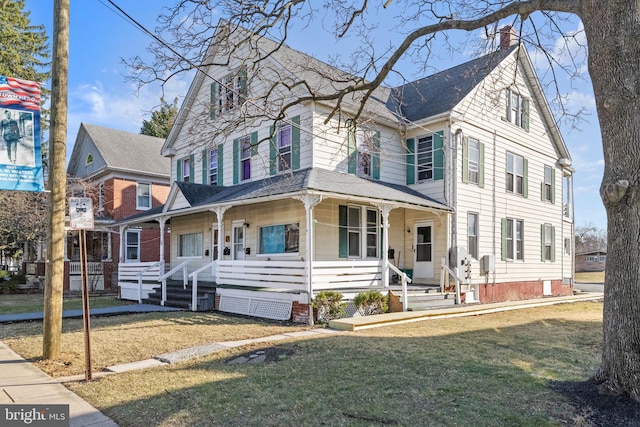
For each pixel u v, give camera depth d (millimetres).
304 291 10953
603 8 5203
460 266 14281
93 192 24344
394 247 15531
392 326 10211
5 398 5293
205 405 4887
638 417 4332
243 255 15305
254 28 8438
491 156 16531
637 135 4918
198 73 18094
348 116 14289
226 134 9969
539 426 4227
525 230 18094
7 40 24484
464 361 6594
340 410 4688
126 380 5938
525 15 7176
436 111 15250
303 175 12617
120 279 18000
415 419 4422
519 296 17391
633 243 4895
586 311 13688
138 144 27719
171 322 10773
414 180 15641
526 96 18578
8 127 6828
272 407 4801
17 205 20297
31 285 23047
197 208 14039
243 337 8844
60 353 7492
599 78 5238
